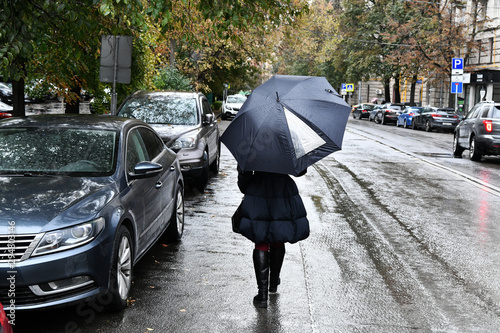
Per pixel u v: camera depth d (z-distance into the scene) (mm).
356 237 8172
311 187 12578
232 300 5547
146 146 7023
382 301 5613
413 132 34906
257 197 5328
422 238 8203
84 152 5918
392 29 47688
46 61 11234
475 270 6719
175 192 7574
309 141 4992
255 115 5090
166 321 5004
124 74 12039
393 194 11898
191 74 40344
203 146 11461
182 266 6617
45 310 5094
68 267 4676
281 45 42406
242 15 9781
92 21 9375
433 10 43594
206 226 8648
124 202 5426
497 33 46094
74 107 16906
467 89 50250
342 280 6234
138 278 6164
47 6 8438
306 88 5281
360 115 55656
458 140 20062
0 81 27500
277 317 5137
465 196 11805
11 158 5805
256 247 5410
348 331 4855
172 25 11141
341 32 58188
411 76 47656
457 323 5090
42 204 4938
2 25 7688
